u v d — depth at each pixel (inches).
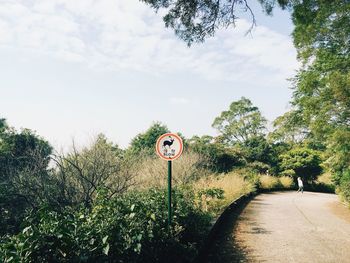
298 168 1588.3
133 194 297.6
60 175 410.6
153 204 253.9
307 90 540.7
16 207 383.6
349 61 506.9
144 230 194.5
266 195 1017.5
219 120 2669.8
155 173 645.3
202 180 658.2
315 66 583.8
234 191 694.5
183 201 298.4
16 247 124.0
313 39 479.8
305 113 538.6
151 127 1323.8
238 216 507.5
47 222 154.0
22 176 402.6
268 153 1706.4
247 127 2578.7
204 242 289.4
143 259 187.6
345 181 709.9
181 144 258.4
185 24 353.1
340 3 388.8
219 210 471.2
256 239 348.5
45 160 436.5
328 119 511.2
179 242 233.9
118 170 441.1
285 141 1971.0
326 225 451.2
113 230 169.9
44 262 130.5
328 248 314.7
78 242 148.1
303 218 511.5
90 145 451.8
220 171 1170.0
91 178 421.1
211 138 1780.3
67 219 160.1
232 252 294.2
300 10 386.3
